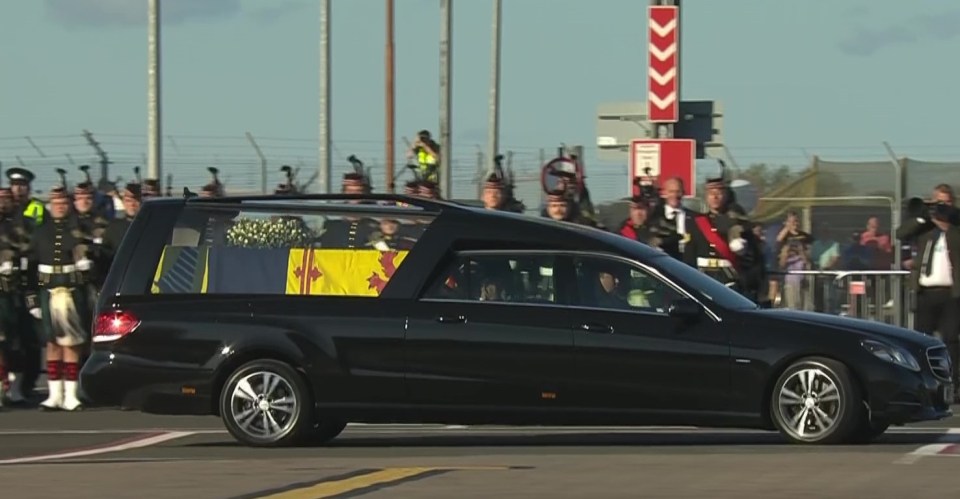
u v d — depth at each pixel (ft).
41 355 164.04
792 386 111.96
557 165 190.70
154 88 216.74
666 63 175.11
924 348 113.80
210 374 115.03
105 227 152.35
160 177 217.15
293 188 184.14
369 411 114.42
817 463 98.94
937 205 157.38
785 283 182.70
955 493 85.56
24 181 155.43
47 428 134.10
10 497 85.97
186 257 117.39
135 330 116.26
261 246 117.29
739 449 110.52
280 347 114.42
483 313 113.60
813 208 210.38
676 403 112.27
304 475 93.71
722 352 111.65
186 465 100.32
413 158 214.90
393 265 115.55
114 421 140.05
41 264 151.43
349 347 114.11
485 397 113.39
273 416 115.03
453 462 101.09
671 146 174.40
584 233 115.55
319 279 115.96
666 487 87.76
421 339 113.60
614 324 112.68
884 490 86.53
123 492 87.25
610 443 119.55
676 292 113.29
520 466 97.86
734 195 167.53
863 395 111.65
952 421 135.03
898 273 180.65
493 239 115.24
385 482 90.12
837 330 112.16
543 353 112.68
